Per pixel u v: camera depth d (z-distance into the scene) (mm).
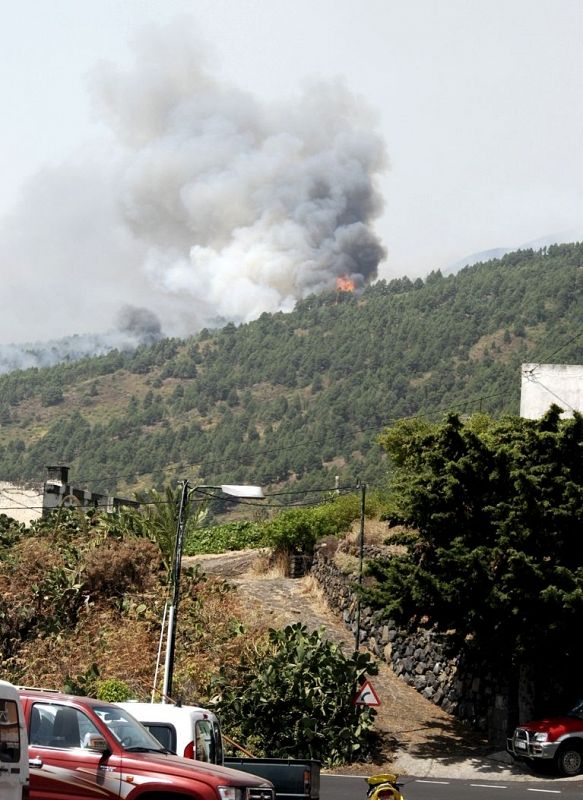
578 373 143000
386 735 99625
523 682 94625
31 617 117125
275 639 101000
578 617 89000
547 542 90750
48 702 42906
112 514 134500
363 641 124250
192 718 49312
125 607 116625
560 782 81562
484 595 90125
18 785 35281
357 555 133250
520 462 94688
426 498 94812
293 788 53875
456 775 87688
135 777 41031
